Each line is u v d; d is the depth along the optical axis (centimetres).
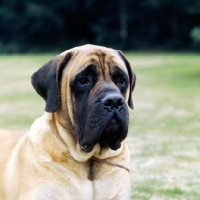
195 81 2702
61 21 6100
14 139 591
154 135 1241
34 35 6212
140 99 2027
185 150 1057
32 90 2425
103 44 6081
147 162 950
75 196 502
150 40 6053
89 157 506
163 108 1758
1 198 543
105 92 480
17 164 531
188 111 1677
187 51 5728
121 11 6022
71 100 504
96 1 6112
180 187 784
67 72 510
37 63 4084
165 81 2734
